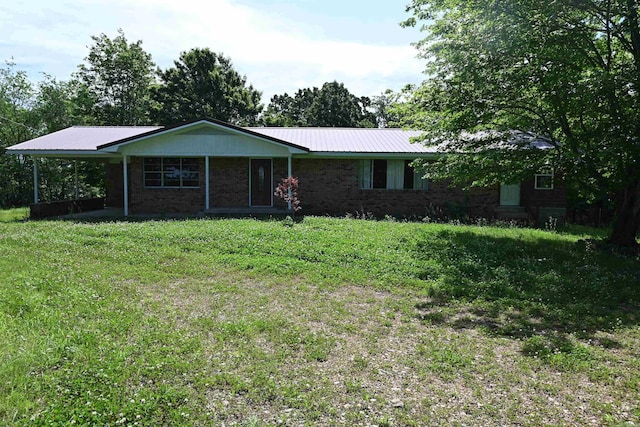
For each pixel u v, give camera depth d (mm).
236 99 43281
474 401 4043
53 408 3559
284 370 4539
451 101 11734
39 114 32656
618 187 10906
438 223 16703
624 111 9898
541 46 10180
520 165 12094
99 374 4082
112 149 16969
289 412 3754
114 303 6434
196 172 18938
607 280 8633
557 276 8836
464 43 11117
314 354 4914
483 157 12445
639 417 3807
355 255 9836
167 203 18906
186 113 40438
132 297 6859
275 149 17438
